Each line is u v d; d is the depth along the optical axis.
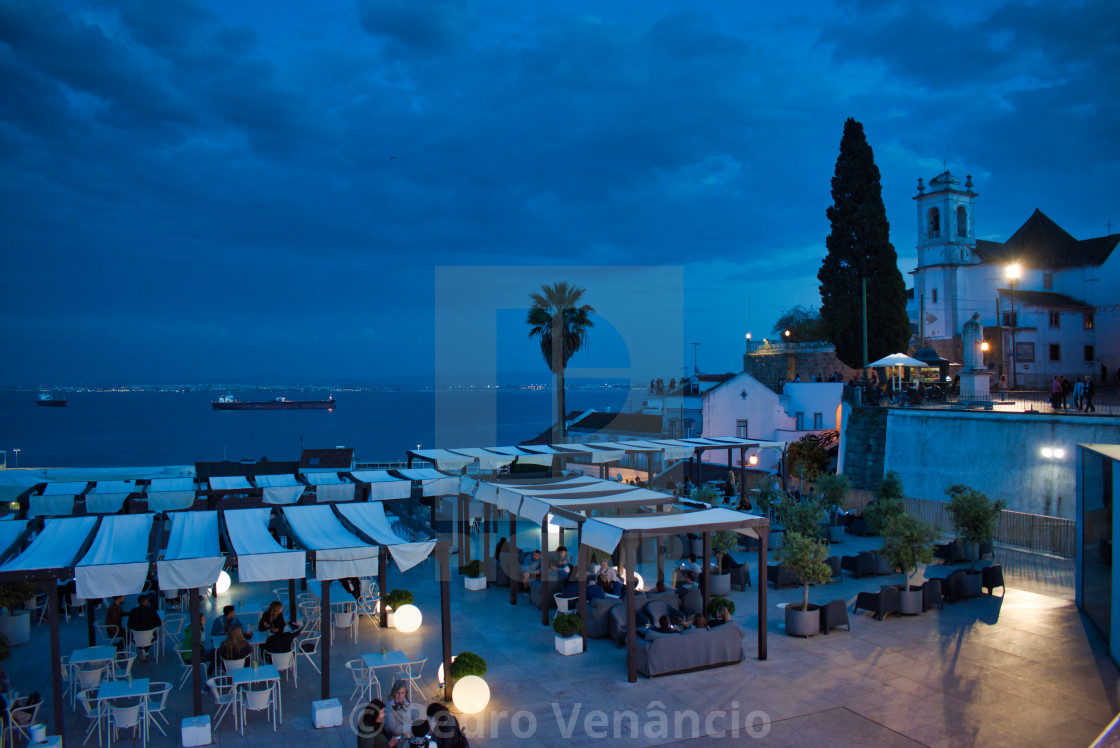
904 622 15.92
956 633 15.13
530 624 15.83
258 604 15.42
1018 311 50.47
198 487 20.61
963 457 27.98
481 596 18.12
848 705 11.62
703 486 26.22
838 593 18.20
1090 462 16.08
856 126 44.16
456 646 14.44
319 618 15.41
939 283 54.06
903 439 30.64
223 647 11.93
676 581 17.09
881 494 25.42
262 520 14.68
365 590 16.91
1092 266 52.78
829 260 44.97
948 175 53.66
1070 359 51.41
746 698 11.91
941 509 25.84
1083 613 16.50
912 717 11.16
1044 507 25.05
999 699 11.82
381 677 12.90
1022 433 25.92
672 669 12.93
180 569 10.90
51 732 10.73
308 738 10.61
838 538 24.02
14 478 21.88
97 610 16.88
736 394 46.47
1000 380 46.41
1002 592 18.27
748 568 19.77
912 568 16.77
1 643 11.12
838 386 43.72
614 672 13.07
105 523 14.28
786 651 14.10
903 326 43.50
